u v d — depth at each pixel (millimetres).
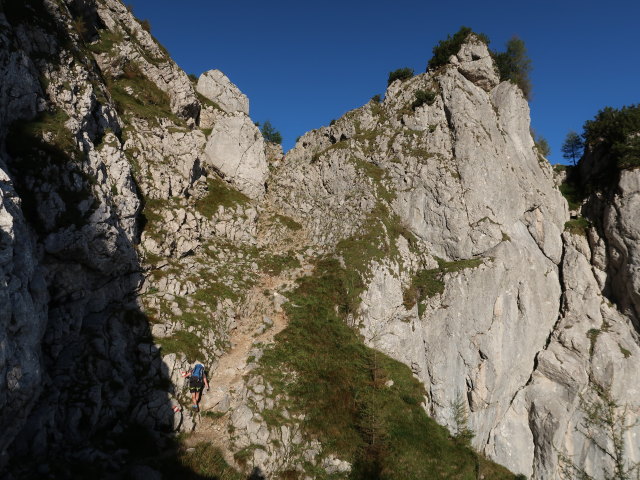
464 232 30219
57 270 15180
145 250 22016
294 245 32031
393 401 22031
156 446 14391
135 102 29750
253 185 36031
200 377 16984
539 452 26031
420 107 36969
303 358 21250
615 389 26578
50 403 12953
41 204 14617
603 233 31578
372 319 25781
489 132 34188
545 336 29344
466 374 25672
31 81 16516
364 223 30516
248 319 23312
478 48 38344
